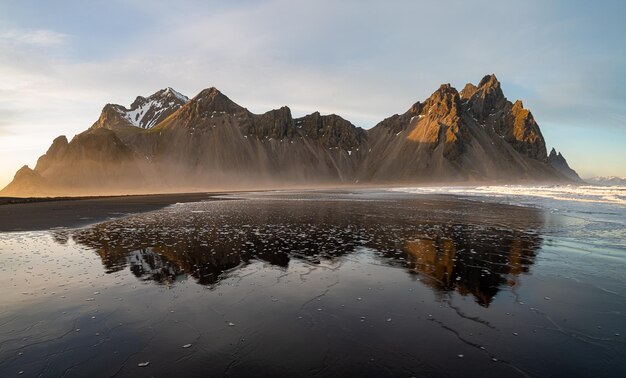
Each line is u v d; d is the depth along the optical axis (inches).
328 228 993.5
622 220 1076.5
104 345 311.7
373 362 281.1
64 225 1081.4
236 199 2655.0
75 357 291.7
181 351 300.7
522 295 436.1
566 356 292.0
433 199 2261.3
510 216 1223.5
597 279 498.3
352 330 340.2
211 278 510.3
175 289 462.6
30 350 304.2
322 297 431.5
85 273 537.3
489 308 394.9
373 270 551.5
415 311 386.9
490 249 699.4
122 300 422.0
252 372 267.3
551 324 353.1
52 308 396.8
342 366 275.4
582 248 700.7
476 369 272.2
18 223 1143.0
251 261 609.0
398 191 4101.9
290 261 609.0
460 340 319.6
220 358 288.7
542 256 637.3
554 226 981.8
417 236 853.2
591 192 2474.2
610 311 384.8
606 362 282.0
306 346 308.2
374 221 1144.8
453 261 605.6
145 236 861.2
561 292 446.0
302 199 2559.1
